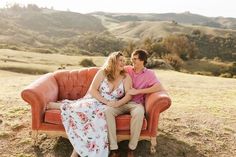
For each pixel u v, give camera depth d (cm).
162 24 16162
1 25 14700
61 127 560
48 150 588
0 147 592
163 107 558
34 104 556
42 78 630
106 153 527
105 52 11331
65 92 671
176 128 714
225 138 688
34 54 6147
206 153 616
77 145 530
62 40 13412
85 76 679
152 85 595
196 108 954
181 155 600
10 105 849
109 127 536
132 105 568
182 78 2266
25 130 661
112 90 579
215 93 1420
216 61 7444
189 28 15125
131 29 17500
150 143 623
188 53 6950
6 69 3822
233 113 916
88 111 544
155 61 3741
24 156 567
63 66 4466
